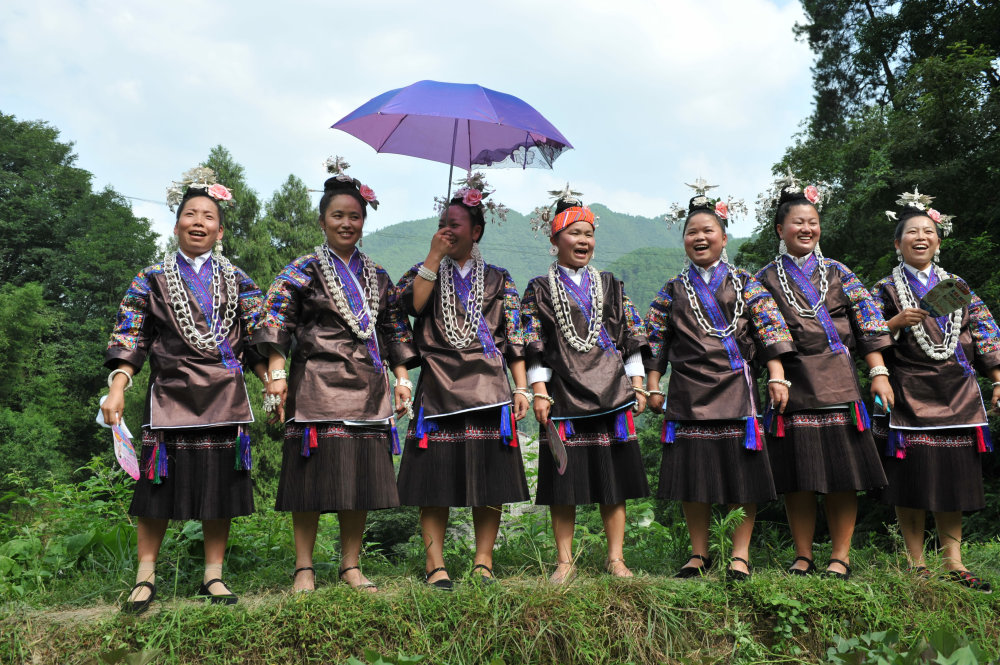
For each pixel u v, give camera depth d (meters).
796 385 3.96
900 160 15.19
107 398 3.35
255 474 22.00
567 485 3.87
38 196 37.66
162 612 3.16
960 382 4.04
